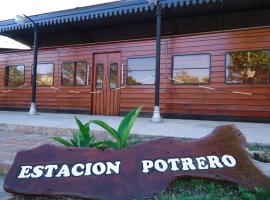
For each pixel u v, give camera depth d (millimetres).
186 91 9219
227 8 10445
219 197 2555
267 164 3479
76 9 10508
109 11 9891
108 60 10578
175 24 12430
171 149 2902
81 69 11070
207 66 9016
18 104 12438
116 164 2797
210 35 9023
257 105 8336
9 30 12773
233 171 2715
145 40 9930
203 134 5070
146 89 9781
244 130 6031
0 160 3852
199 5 10062
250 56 8523
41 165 2822
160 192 2604
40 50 12023
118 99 10250
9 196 2926
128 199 2557
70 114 10672
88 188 2619
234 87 8633
